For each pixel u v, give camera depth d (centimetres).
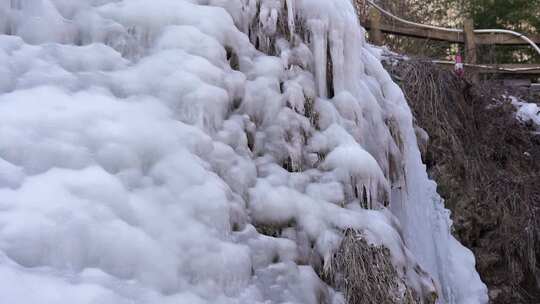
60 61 294
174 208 255
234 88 335
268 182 318
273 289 276
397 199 444
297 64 383
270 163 331
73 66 296
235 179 301
